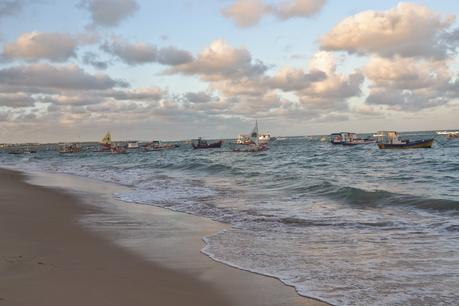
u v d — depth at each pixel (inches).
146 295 261.9
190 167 1736.0
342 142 4453.7
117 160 2878.9
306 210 629.3
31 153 6279.5
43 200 754.8
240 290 276.1
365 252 375.6
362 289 277.4
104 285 277.1
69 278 289.0
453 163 1555.1
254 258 357.7
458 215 549.6
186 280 295.7
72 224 516.4
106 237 441.4
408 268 323.3
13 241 402.6
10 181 1216.8
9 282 274.5
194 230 488.1
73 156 4151.1
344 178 1154.7
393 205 653.9
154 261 346.3
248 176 1272.1
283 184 999.0
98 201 754.2
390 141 3257.9
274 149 4028.1
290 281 294.5
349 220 540.1
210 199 772.6
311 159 2217.0
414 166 1539.1
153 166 1953.7
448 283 286.7
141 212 628.4
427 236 436.8
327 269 323.9
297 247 398.9
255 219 560.1
